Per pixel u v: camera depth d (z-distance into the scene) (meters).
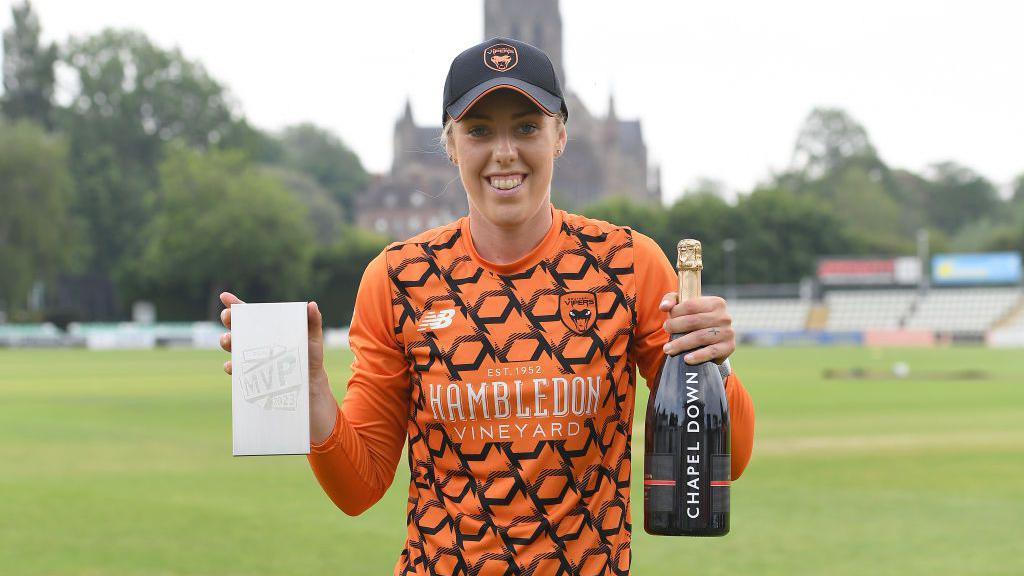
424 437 2.91
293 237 90.19
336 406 2.87
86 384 30.55
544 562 2.77
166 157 106.62
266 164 141.88
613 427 2.88
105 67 108.88
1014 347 71.25
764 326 87.75
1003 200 144.50
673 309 2.80
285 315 2.67
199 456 14.03
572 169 162.00
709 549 8.09
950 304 83.69
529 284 2.91
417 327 2.94
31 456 14.07
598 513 2.83
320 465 2.87
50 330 75.88
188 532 8.80
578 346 2.85
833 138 143.50
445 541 2.84
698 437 2.81
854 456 13.83
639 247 2.99
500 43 2.85
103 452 14.47
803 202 98.38
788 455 13.96
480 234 2.96
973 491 10.88
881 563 7.56
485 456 2.82
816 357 51.88
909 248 107.12
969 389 27.95
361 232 106.38
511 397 2.81
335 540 8.46
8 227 81.19
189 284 91.62
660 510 2.83
